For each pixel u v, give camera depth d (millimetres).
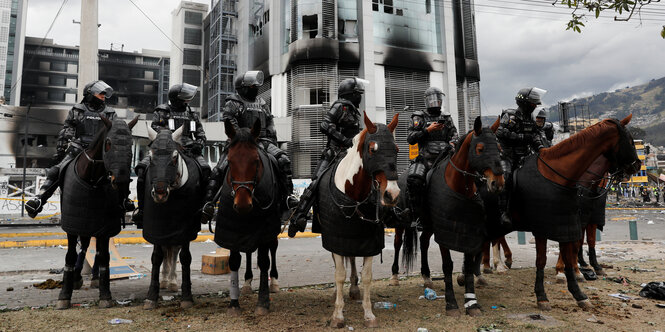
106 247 5070
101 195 4934
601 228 7301
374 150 3787
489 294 5723
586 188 6207
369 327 4211
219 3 38844
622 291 5863
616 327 4195
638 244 11461
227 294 5793
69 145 5508
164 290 6074
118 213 5160
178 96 5617
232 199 4453
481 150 4270
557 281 6492
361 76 27047
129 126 4785
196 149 5562
